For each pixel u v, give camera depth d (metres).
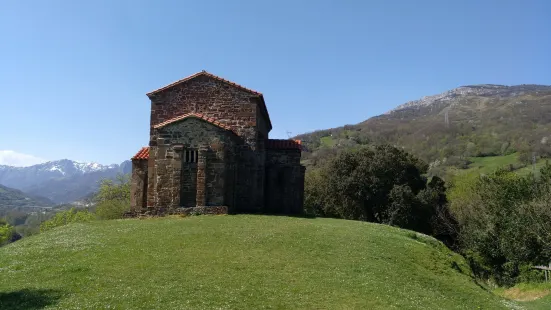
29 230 91.06
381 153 53.38
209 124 29.73
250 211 32.53
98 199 65.50
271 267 17.05
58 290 13.80
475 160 88.94
